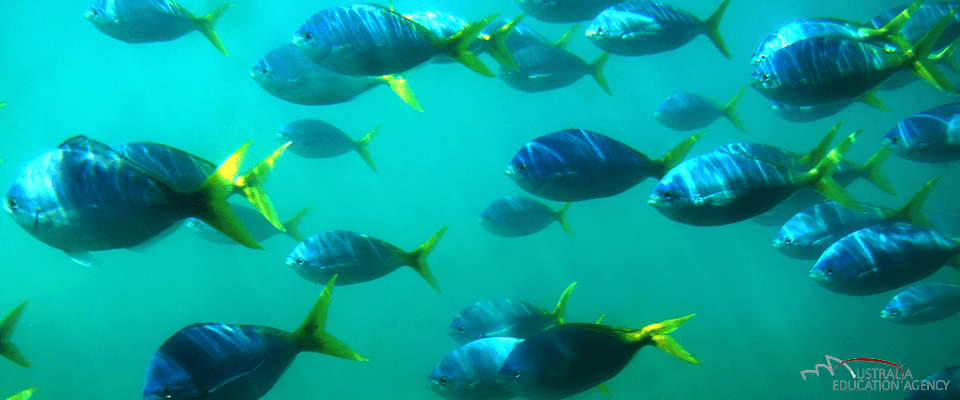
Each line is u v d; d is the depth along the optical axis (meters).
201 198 2.10
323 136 6.19
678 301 13.16
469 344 3.39
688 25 4.64
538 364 2.58
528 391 2.65
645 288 14.33
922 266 3.05
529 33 5.73
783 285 13.41
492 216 5.98
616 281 15.07
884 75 3.10
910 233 3.06
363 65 3.23
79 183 2.03
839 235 3.93
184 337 2.18
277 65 4.14
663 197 2.63
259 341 2.26
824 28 4.23
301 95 4.18
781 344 9.92
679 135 31.08
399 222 22.53
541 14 5.21
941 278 9.62
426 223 22.00
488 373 3.30
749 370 9.08
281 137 6.15
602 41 4.80
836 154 2.65
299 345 2.35
